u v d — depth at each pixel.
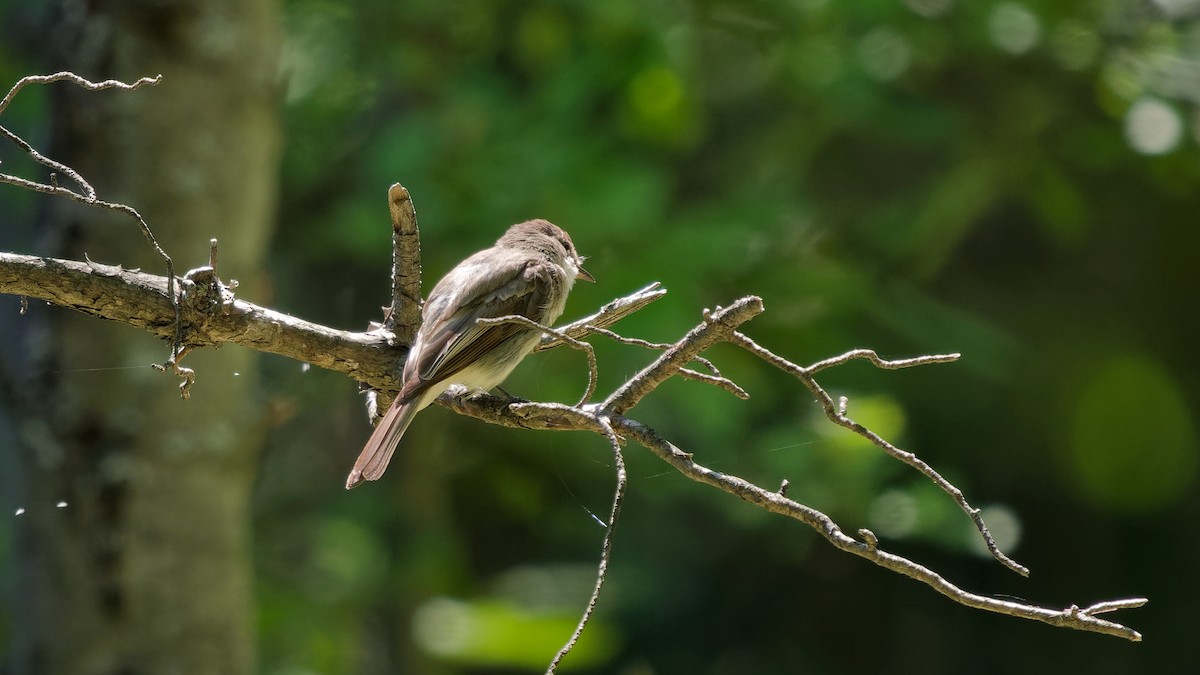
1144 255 17.44
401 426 6.07
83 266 5.31
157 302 5.40
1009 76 13.19
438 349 6.30
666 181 11.45
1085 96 13.23
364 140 12.86
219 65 9.17
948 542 11.52
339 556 13.13
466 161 11.24
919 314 12.42
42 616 9.26
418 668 13.11
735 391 5.16
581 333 6.36
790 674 16.41
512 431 13.25
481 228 11.02
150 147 9.07
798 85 12.59
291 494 14.16
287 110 12.76
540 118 11.42
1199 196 16.33
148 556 9.19
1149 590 17.33
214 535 9.38
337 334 6.03
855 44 12.41
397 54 12.41
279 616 12.56
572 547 16.23
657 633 16.42
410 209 5.72
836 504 11.41
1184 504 17.36
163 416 9.15
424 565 12.91
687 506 16.16
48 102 9.27
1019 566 4.62
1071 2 12.57
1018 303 17.31
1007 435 16.70
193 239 9.16
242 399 9.50
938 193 13.06
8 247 11.45
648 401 12.23
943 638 17.03
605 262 11.02
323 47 12.74
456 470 13.70
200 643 9.35
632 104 11.69
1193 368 17.97
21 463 9.27
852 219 13.52
